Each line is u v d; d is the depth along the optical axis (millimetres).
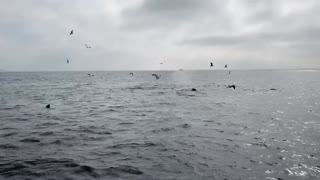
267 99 34875
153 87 61500
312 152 11039
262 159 10188
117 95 41875
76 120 19344
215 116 21000
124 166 9461
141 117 20734
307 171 8945
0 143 12516
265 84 72188
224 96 39250
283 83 77562
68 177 8414
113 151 11336
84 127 16625
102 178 8375
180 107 27078
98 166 9430
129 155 10773
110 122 18500
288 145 12109
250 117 20438
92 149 11641
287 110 24562
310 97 37562
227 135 14234
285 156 10508
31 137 13805
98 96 40219
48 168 9172
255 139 13289
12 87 61156
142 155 10773
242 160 10078
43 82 87938
